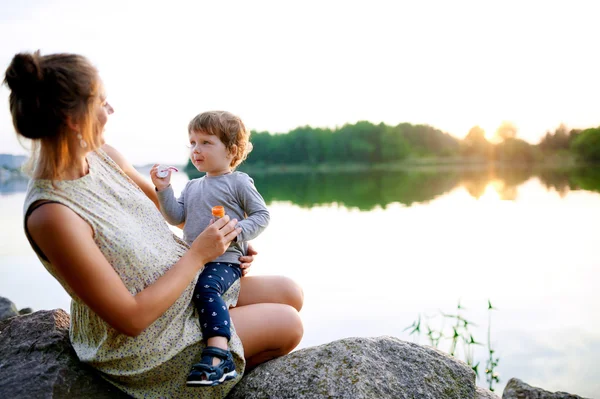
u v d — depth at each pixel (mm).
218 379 2018
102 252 1881
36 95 1683
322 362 2232
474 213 14430
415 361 2299
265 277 2713
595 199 16688
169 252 2137
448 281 7109
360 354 2246
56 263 1729
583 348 4816
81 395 2000
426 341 5004
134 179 2670
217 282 2350
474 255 8734
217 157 2768
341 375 2148
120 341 1994
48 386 1984
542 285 6824
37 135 1728
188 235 2711
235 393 2248
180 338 2084
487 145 61531
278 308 2424
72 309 2133
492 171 44844
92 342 2080
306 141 63594
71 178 1852
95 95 1809
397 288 6758
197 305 2242
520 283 6949
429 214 14680
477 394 2520
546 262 8039
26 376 2023
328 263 8211
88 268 1726
